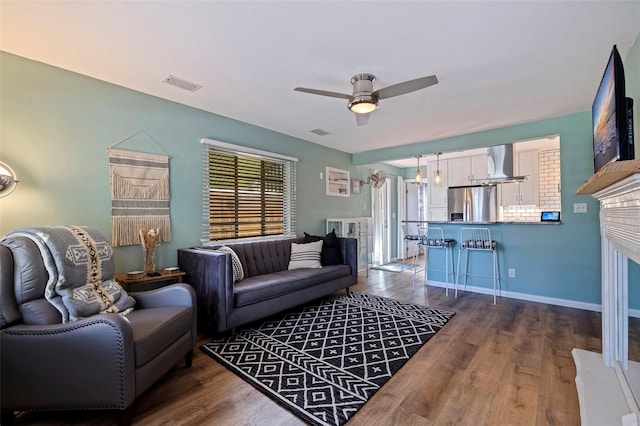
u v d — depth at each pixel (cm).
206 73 247
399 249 748
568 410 168
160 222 299
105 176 263
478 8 168
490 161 488
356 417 165
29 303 167
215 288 264
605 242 197
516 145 547
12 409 156
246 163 389
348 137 453
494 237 412
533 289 383
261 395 186
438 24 183
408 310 343
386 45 205
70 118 244
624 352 188
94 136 257
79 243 199
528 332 279
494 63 231
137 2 162
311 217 481
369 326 295
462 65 234
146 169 289
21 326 158
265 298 293
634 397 151
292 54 217
